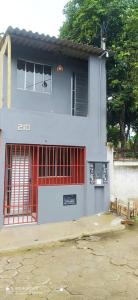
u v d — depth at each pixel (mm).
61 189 8961
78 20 13484
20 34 8609
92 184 9484
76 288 4613
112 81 12336
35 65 10523
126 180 10570
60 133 9109
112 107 13078
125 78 12531
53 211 8766
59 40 9086
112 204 9727
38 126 8750
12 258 6031
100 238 7301
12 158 8844
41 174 9219
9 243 6742
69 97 11031
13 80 9977
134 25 11891
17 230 7812
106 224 8336
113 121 14891
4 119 8211
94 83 9961
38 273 5215
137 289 4551
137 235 7504
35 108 10352
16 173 8898
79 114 11125
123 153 11797
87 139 9609
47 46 9656
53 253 6301
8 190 8711
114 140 15547
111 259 5832
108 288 4598
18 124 8422
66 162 9516
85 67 11320
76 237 7328
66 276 5070
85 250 6426
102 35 13133
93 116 9812
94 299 4250
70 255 6133
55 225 8398
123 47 12375
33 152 9000
